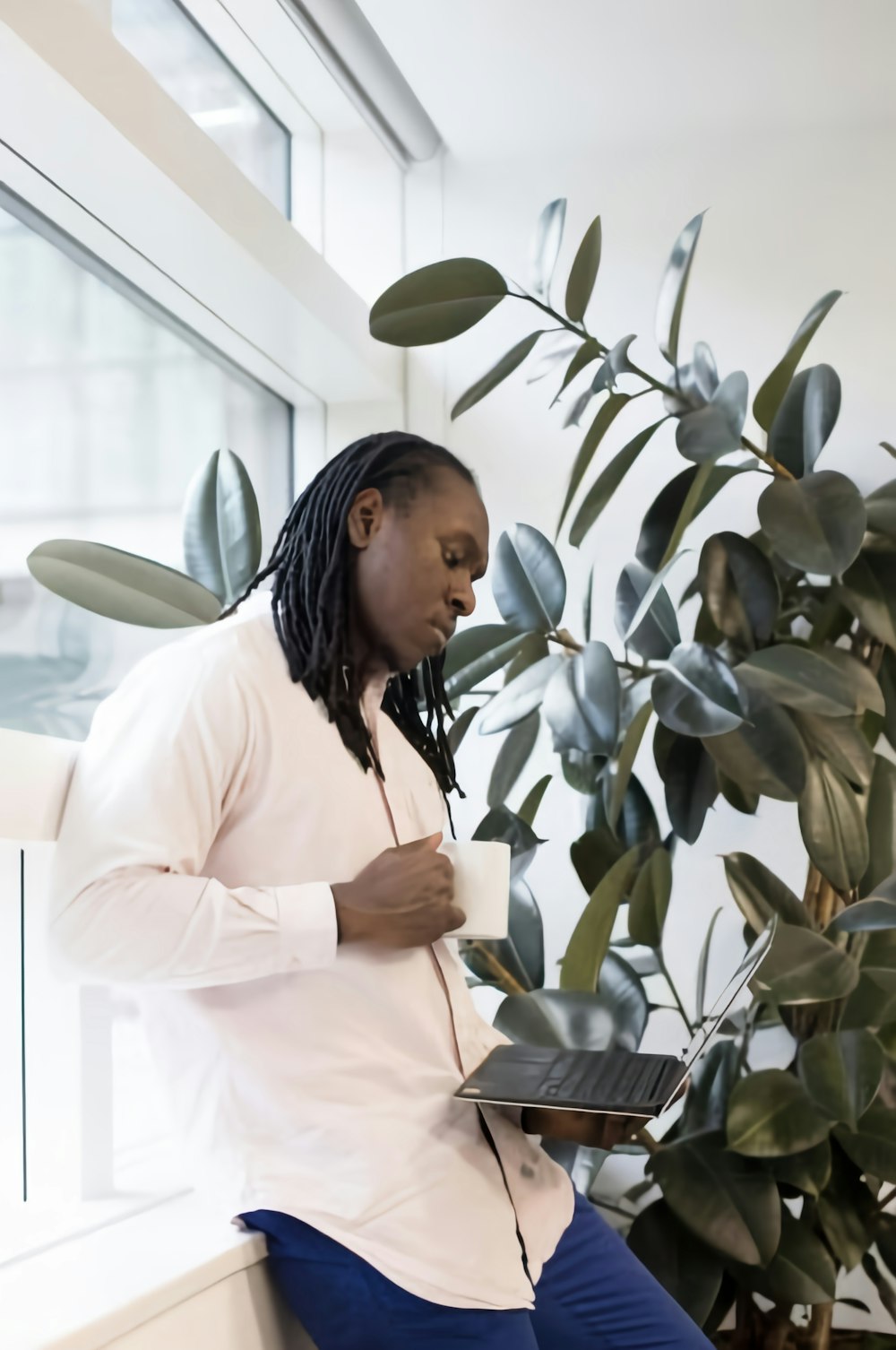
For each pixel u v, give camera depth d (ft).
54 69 4.78
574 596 8.54
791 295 8.51
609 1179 7.90
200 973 3.34
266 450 8.33
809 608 7.26
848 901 6.87
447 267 6.77
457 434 8.87
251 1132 3.64
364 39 8.18
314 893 3.50
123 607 5.55
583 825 8.34
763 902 6.66
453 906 3.71
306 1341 4.05
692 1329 4.12
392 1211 3.52
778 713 6.48
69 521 5.90
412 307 6.81
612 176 8.89
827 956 6.14
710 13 7.36
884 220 8.44
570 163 8.95
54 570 5.49
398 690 4.65
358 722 3.90
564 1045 6.11
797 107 8.42
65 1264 3.58
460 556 4.04
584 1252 4.11
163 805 3.39
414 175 9.12
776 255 8.57
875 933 6.64
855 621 7.81
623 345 6.86
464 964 6.86
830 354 8.39
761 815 8.11
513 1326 3.57
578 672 6.73
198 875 3.57
